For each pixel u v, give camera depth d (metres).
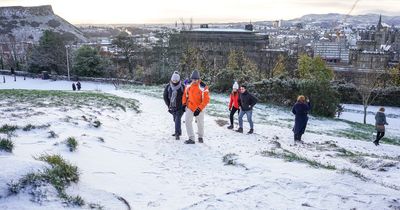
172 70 56.34
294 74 65.12
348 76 84.25
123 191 5.80
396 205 5.43
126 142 9.39
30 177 4.89
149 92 26.73
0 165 4.99
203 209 5.27
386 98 34.34
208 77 33.69
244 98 12.75
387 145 15.54
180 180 6.66
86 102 15.62
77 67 56.72
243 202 5.52
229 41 107.50
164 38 84.56
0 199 4.44
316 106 24.27
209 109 19.92
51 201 4.69
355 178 6.66
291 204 5.44
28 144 7.29
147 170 7.11
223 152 9.23
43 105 13.37
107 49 98.44
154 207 5.30
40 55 62.31
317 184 6.22
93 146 8.06
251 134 12.74
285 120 19.47
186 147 9.54
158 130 11.71
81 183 5.65
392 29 162.12
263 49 104.38
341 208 5.29
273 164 7.62
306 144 12.51
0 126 8.74
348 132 18.56
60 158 6.00
